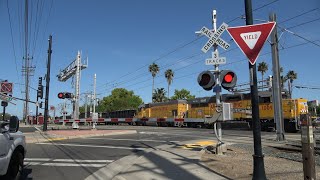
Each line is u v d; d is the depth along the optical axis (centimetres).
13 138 909
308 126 780
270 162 1302
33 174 1080
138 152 1609
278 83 2308
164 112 5553
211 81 1338
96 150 1678
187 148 1744
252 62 848
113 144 1955
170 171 1102
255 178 856
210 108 4500
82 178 1032
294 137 2600
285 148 1780
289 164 1244
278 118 2281
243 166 1159
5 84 1931
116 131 2992
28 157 1427
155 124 5566
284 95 3762
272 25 839
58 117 9738
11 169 917
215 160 1302
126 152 1611
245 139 2344
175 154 1477
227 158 1360
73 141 2123
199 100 4744
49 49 3419
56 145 1884
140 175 1054
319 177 1005
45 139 2203
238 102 3900
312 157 777
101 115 8069
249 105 3750
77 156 1473
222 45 1372
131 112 6725
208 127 4322
